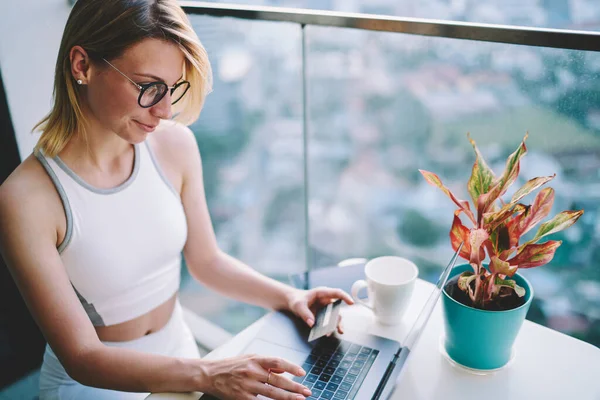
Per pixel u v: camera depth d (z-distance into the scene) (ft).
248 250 11.59
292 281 4.33
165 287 4.57
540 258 3.23
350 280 4.23
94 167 4.09
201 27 5.67
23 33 5.81
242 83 10.98
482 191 3.41
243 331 3.89
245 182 11.87
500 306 3.35
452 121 14.42
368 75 16.21
